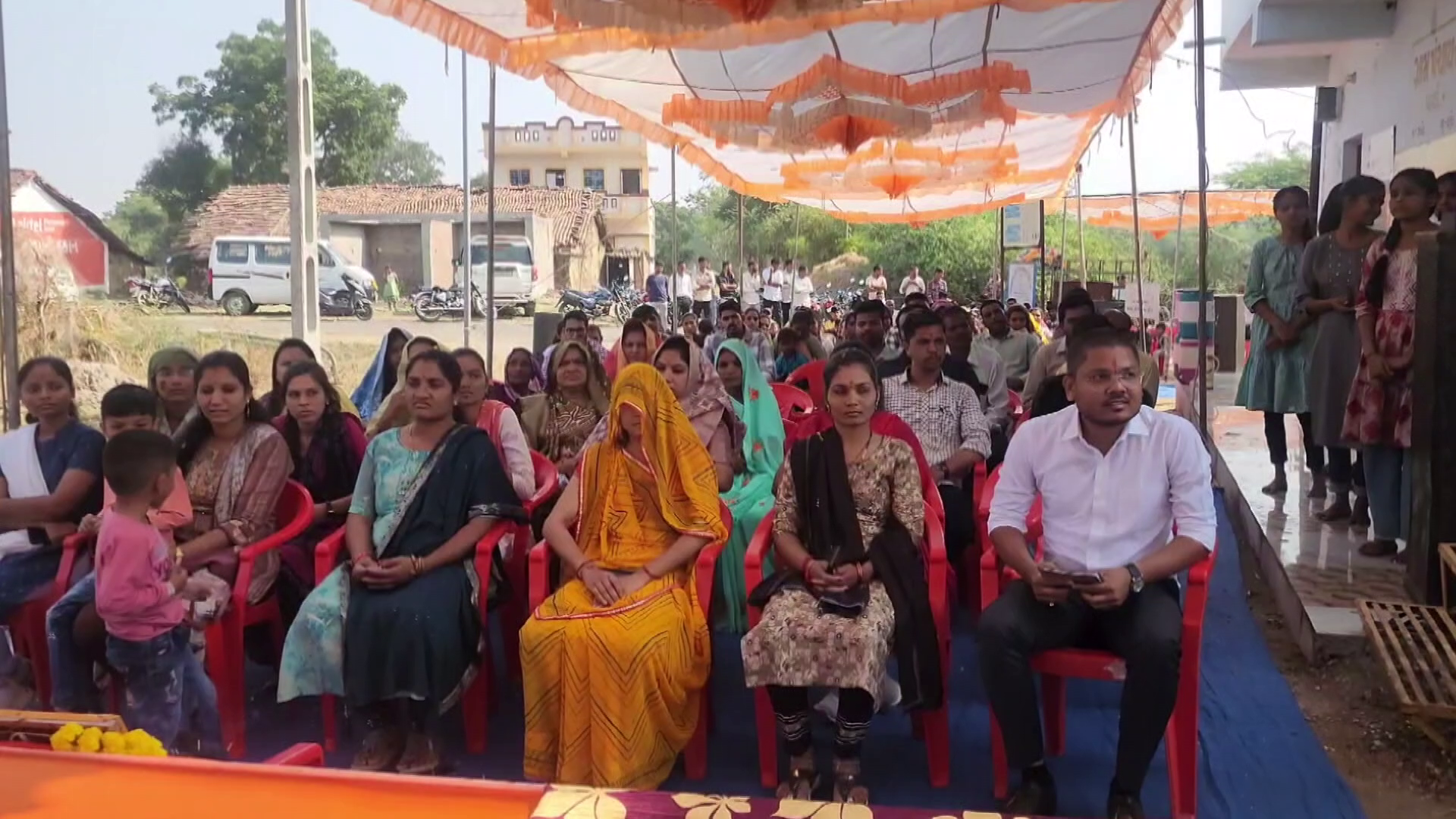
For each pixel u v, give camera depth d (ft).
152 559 10.83
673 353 16.21
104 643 11.95
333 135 129.80
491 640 16.34
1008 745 10.43
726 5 17.49
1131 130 30.99
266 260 81.92
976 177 43.86
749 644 11.00
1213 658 14.64
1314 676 13.76
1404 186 15.12
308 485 14.85
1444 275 13.24
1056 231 106.22
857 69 25.50
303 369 14.88
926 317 17.38
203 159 125.18
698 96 30.50
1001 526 11.02
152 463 10.81
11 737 7.55
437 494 12.55
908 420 17.42
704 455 12.59
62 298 45.16
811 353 32.12
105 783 5.99
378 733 12.07
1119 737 10.85
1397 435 15.47
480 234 106.32
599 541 12.30
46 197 82.48
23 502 13.25
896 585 11.41
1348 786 11.27
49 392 13.71
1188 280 124.16
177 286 87.92
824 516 11.88
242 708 12.58
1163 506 10.73
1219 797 11.11
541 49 21.97
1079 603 10.66
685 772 11.99
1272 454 20.24
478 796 5.75
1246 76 36.01
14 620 13.38
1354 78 32.07
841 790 11.00
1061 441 10.93
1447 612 13.16
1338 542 17.04
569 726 11.02
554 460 17.92
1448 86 23.91
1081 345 10.64
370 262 109.40
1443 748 11.53
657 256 154.10
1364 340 15.81
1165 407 40.24
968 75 25.39
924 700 11.05
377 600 11.78
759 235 147.84
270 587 13.12
